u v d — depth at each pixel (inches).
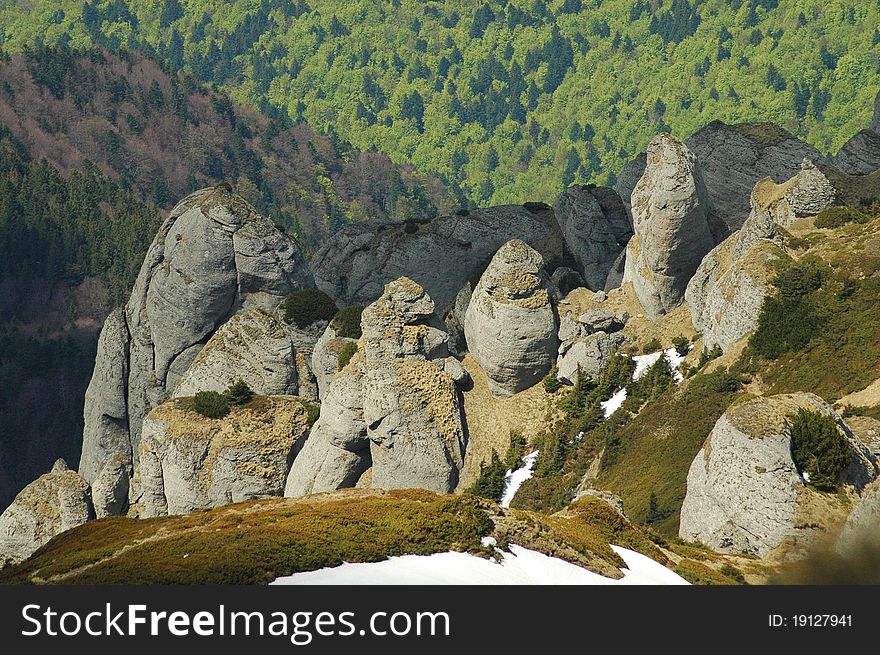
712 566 3833.7
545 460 6058.1
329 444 6466.5
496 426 6451.8
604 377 6363.2
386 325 6496.1
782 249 6008.9
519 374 6550.2
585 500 3983.8
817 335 5457.7
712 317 6043.3
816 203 6422.2
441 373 6476.4
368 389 6353.3
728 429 4338.1
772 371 5462.6
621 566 3464.6
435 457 6254.9
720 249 6441.9
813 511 4111.7
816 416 4313.5
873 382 5002.5
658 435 5570.9
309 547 3122.5
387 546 3186.5
